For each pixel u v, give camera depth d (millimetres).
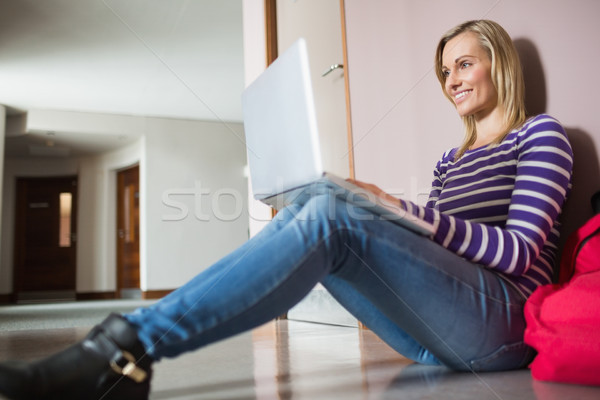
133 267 7531
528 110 1302
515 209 891
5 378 563
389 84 1970
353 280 778
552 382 814
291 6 2850
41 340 2043
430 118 1736
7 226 8016
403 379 928
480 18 1483
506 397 727
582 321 762
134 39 4734
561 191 897
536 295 857
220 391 866
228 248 7266
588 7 1132
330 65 2496
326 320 2420
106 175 7852
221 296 645
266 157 841
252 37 3219
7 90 5965
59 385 581
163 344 632
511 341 865
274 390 869
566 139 947
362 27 2154
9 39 4645
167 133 7195
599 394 728
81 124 6824
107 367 603
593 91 1123
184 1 4039
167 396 825
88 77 5641
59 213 8078
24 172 8078
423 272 761
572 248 922
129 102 6535
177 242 7051
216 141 7426
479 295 816
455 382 859
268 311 667
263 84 823
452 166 1195
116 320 627
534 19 1280
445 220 816
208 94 6324
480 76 1162
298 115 718
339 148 2432
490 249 815
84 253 7848
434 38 1712
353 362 1192
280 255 672
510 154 1009
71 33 4566
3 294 7883
